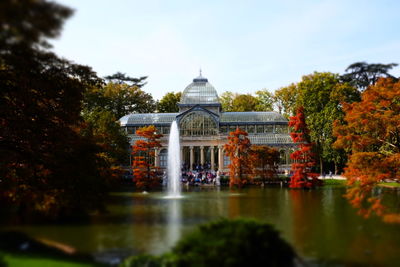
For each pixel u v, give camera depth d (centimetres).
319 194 6775
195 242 2084
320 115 10681
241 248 1967
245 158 8606
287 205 5197
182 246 2117
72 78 3675
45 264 2255
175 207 5025
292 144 11238
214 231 2133
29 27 1992
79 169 3559
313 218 4091
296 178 8012
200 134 11644
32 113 3603
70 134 3744
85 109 12100
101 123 8638
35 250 2653
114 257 2580
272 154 8900
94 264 2375
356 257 2614
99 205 3634
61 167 3566
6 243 2827
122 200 5906
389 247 2864
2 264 2105
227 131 11962
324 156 10412
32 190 3519
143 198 6184
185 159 13088
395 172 4609
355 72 12581
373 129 5112
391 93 4847
